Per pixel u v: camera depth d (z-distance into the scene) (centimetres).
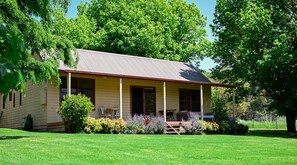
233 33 2459
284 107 2314
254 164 835
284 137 1773
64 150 944
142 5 3284
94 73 1780
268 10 2306
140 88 2175
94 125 1634
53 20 1395
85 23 3212
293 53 2105
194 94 2412
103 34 3078
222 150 1064
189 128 1908
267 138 1603
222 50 2577
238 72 2498
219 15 2594
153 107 2211
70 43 1445
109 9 3272
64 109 1609
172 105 2292
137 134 1681
